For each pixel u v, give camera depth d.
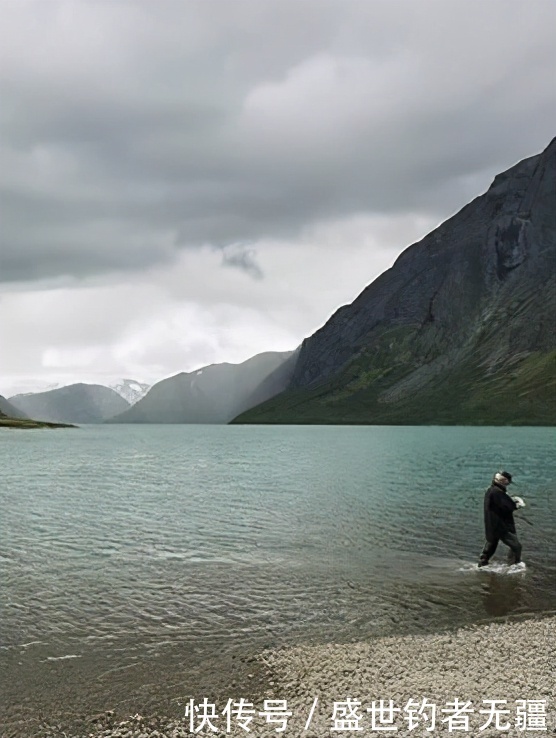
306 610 20.00
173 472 73.44
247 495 49.56
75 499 48.19
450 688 13.94
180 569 25.50
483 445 126.75
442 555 27.84
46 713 13.20
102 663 15.74
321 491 51.62
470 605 20.44
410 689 13.94
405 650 16.34
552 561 26.39
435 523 35.88
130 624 18.70
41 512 41.41
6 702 13.69
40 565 26.31
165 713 13.15
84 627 18.41
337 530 33.84
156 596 21.64
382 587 22.58
